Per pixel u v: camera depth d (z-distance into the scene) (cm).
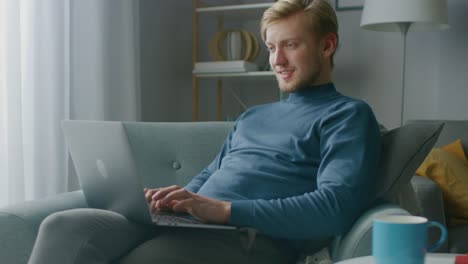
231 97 374
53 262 112
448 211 223
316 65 151
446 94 344
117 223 125
